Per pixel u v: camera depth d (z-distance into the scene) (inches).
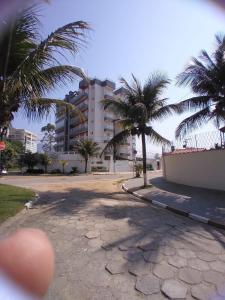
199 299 122.7
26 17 270.5
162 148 727.7
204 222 278.7
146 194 474.3
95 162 1701.5
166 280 140.1
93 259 166.4
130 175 1231.5
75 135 2647.6
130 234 218.8
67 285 134.3
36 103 340.5
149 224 256.5
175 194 454.9
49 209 321.4
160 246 191.3
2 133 350.3
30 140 2349.9
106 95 2463.1
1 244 152.0
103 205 352.2
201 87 503.8
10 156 1560.0
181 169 601.3
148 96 590.2
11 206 309.9
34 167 1667.1
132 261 163.9
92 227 237.9
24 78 272.8
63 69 300.5
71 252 177.2
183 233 228.7
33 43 302.8
